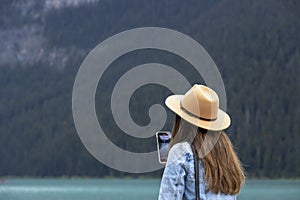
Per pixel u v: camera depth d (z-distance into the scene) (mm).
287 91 183000
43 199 94500
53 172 188125
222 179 5441
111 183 157500
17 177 199125
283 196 93375
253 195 96562
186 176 5395
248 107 176500
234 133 166625
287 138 162000
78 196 106125
